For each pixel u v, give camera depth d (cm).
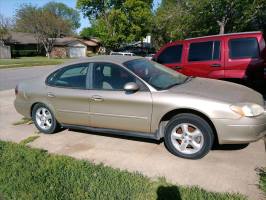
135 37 4769
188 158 436
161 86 462
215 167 406
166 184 366
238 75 665
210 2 1761
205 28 1970
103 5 4925
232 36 675
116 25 4750
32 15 5188
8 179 392
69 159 445
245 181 366
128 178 381
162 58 770
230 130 405
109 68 495
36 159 449
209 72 700
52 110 555
